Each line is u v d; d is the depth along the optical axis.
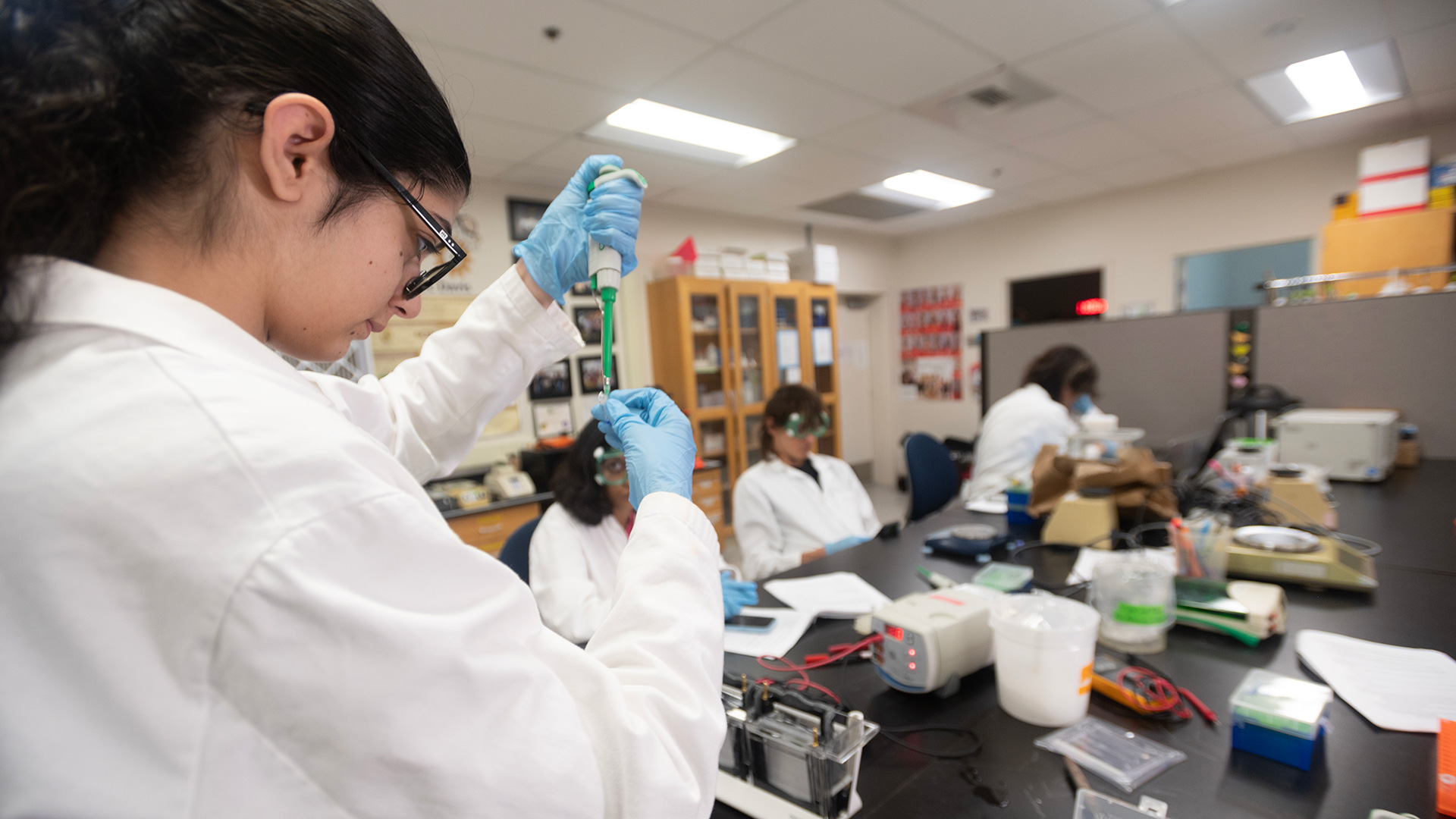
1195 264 4.45
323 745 0.29
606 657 0.44
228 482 0.29
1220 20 2.19
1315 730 0.70
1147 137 3.32
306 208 0.37
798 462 2.22
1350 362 2.50
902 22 2.10
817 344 4.91
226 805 0.28
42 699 0.27
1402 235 2.92
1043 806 0.69
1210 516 1.41
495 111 2.57
